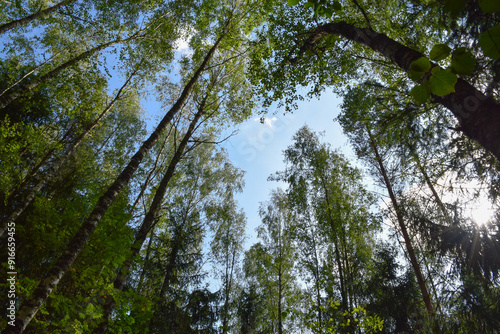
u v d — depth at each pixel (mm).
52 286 3883
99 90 10750
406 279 9852
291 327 14852
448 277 5992
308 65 6527
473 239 5090
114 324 4777
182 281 13242
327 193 13031
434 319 5965
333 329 5387
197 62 11836
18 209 7051
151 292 8156
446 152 5305
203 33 11250
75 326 3998
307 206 13852
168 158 15320
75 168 9664
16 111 9867
